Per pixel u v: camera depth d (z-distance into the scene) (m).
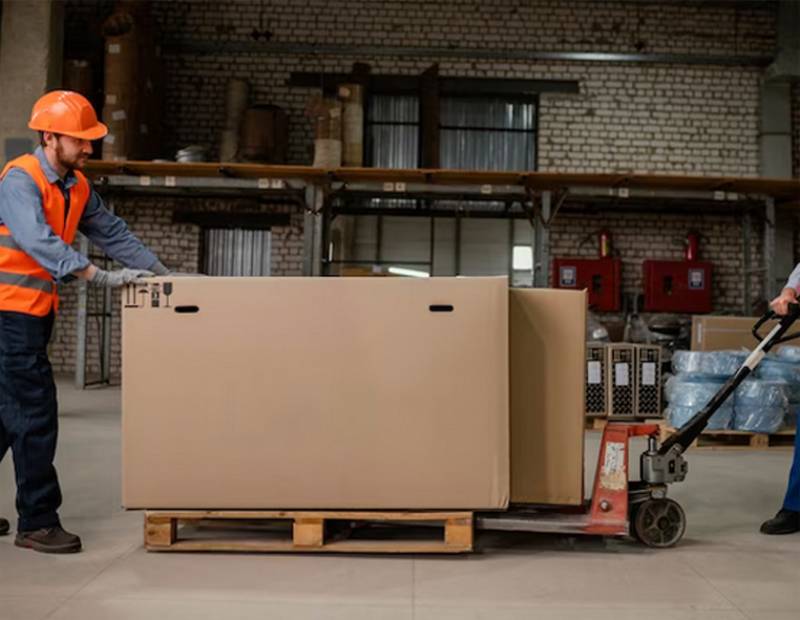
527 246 8.52
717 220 8.52
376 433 2.21
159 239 8.48
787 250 8.43
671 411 4.52
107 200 7.89
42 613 1.75
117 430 4.76
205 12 8.70
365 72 8.58
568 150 8.70
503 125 8.77
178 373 2.24
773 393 4.35
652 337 7.06
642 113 8.73
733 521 2.74
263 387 2.22
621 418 5.48
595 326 6.50
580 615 1.79
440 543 2.24
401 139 8.72
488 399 2.19
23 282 2.18
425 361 2.20
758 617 1.79
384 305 2.22
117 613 1.76
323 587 1.96
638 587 1.99
